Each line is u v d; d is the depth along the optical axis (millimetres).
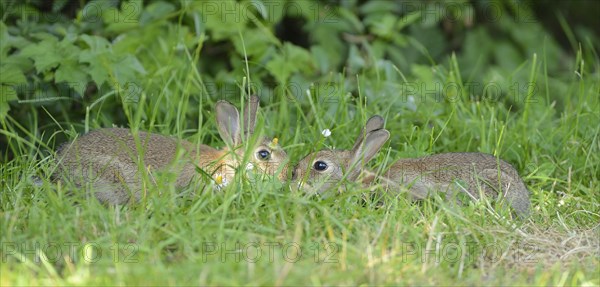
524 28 18047
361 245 8414
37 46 12398
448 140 12602
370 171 11281
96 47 12445
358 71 14766
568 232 9523
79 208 9008
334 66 15562
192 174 10758
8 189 9906
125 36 13328
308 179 10945
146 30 13562
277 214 9141
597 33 19719
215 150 11336
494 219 9688
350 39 15992
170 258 8289
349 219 9148
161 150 10961
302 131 12492
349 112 13148
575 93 15664
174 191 9453
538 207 10656
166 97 12633
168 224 8664
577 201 10781
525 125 12672
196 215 8836
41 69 12203
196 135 11602
